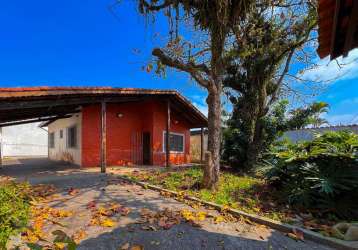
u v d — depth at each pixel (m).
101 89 9.30
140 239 3.64
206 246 3.47
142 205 5.32
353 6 2.82
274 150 8.21
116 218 4.51
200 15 6.65
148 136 13.37
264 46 10.16
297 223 4.38
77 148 12.26
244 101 11.18
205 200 5.60
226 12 6.27
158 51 6.92
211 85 6.83
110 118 12.41
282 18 10.03
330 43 3.69
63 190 6.66
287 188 5.85
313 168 5.62
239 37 8.45
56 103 8.70
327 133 6.93
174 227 4.09
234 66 11.05
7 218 3.66
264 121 10.42
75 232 3.87
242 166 10.98
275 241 3.71
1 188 4.80
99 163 11.95
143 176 8.60
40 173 9.52
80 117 11.77
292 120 10.65
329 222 4.62
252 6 6.81
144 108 13.60
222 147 11.34
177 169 10.45
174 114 14.66
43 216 4.53
